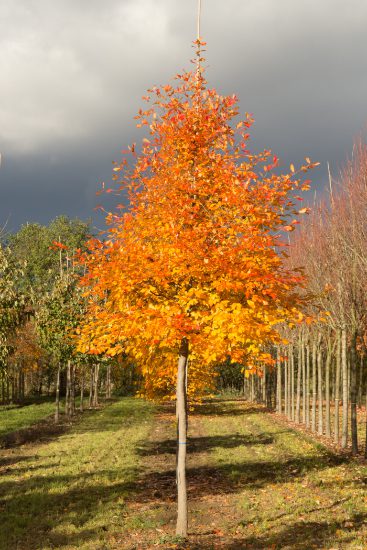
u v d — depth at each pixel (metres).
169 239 9.55
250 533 9.20
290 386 28.53
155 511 10.70
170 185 9.73
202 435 22.27
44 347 28.92
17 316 21.61
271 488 12.41
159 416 30.50
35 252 55.56
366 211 16.80
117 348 9.81
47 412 34.28
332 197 18.23
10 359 36.97
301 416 28.02
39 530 9.48
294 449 18.08
